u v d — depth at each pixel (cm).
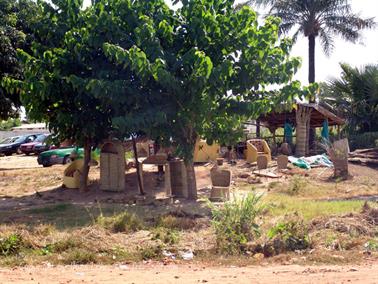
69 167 1644
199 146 2238
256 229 898
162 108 1338
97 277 671
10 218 1136
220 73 1248
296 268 731
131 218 1020
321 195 1498
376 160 2295
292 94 1334
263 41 1307
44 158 2597
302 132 2578
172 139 1411
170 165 1505
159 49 1293
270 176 1830
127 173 1742
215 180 1470
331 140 3059
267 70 1338
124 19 1407
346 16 3091
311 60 3173
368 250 838
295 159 2156
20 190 1697
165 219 1045
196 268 746
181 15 1408
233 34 1338
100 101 1441
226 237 873
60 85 1430
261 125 2969
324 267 734
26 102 1491
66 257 796
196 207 1259
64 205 1314
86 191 1545
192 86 1269
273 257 810
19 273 696
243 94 1396
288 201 1298
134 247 865
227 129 1470
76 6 1488
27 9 2267
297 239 869
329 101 3212
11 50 2120
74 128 1519
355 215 1012
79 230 944
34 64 1451
